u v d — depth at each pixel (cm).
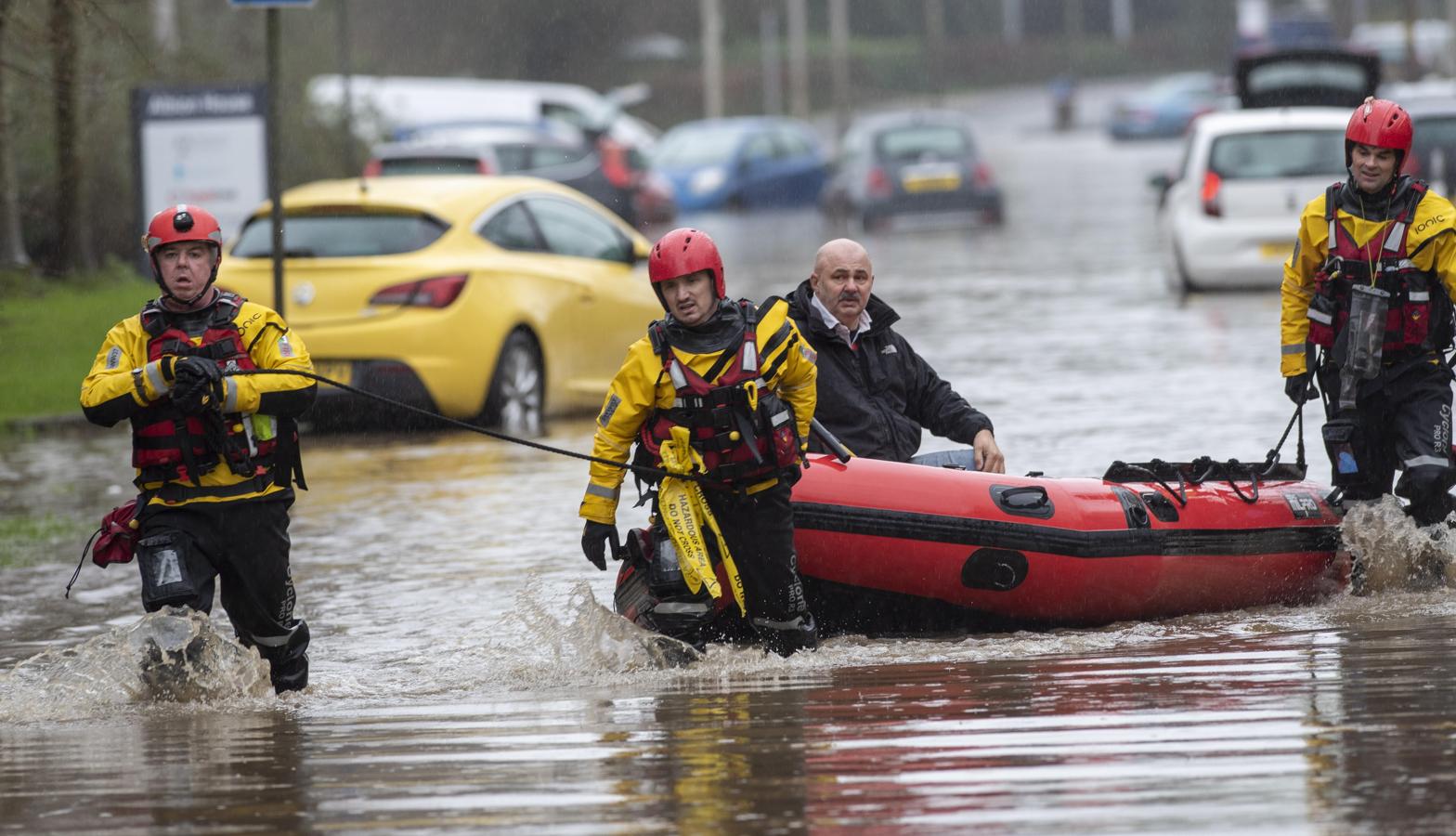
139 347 2286
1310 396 2877
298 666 2392
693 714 2120
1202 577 2672
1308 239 2812
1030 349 5922
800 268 9325
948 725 2011
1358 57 8681
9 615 2983
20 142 8025
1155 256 9262
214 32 11075
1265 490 2794
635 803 1750
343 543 3469
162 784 1886
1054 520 2605
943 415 2941
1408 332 2761
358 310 4769
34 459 4794
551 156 10069
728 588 2511
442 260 4834
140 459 2288
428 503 3878
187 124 6788
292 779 1888
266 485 2312
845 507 2562
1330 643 2402
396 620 2816
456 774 1884
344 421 5047
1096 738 1920
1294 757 1816
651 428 2414
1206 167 7275
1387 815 1627
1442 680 2131
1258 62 8781
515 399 4984
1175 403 4681
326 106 10681
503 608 2869
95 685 2322
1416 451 2755
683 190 14362
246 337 2297
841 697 2184
